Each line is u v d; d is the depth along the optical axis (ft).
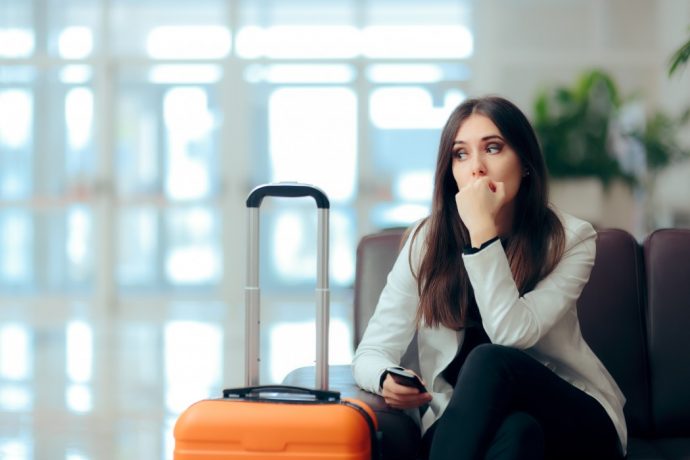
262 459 5.85
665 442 7.66
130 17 32.89
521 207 7.14
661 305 7.97
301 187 6.32
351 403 6.17
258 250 6.44
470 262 6.68
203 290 33.06
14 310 32.14
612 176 25.59
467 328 7.21
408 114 32.53
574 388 6.58
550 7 31.83
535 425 6.02
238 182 32.94
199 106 33.01
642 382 7.87
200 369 18.94
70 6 32.86
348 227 32.68
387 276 8.05
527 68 32.01
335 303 32.37
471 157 6.93
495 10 32.04
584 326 7.93
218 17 32.86
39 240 32.96
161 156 33.01
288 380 7.74
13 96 32.96
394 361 7.20
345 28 32.63
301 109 32.76
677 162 26.99
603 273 8.04
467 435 5.95
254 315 6.44
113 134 32.96
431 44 32.40
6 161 32.99
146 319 29.19
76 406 15.21
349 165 32.68
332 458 5.82
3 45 32.94
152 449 12.23
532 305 6.76
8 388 16.87
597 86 26.02
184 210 33.04
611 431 6.69
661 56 31.27
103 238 32.78
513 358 6.20
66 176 32.94
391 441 6.58
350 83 32.63
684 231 8.16
